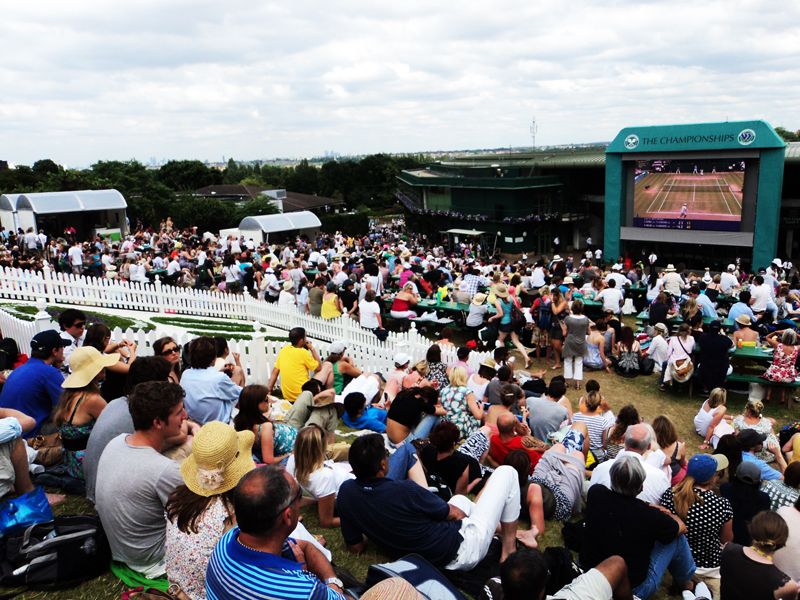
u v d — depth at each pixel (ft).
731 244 136.98
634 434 24.82
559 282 60.75
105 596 16.61
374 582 15.53
